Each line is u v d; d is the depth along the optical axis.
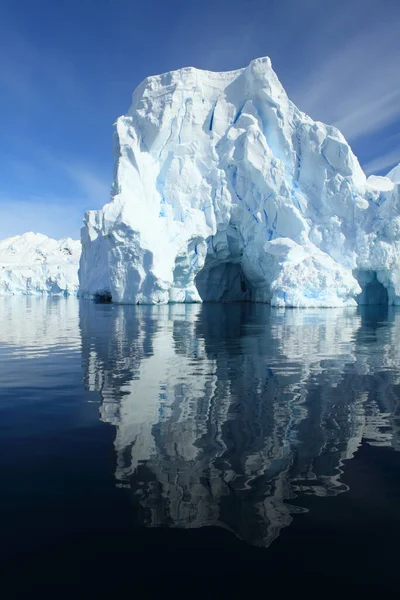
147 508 3.06
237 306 27.91
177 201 31.88
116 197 29.56
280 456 3.94
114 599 2.22
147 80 34.44
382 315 20.80
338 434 4.50
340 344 10.89
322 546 2.67
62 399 5.77
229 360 8.63
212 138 34.00
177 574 2.43
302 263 26.77
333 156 31.23
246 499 3.19
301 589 2.31
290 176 32.66
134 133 32.12
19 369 7.78
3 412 5.22
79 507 3.07
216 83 35.44
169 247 28.80
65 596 2.24
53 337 12.39
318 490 3.33
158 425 4.75
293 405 5.49
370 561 2.53
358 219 29.86
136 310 24.17
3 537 2.73
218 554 2.60
